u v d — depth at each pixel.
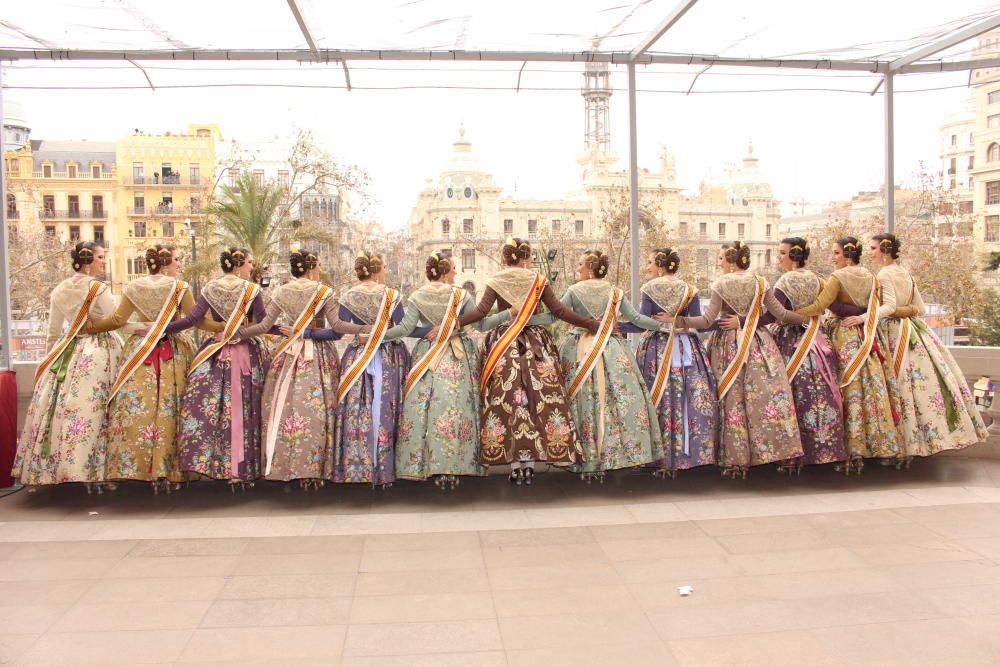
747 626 2.72
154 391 4.37
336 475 4.41
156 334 4.36
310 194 21.67
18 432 5.19
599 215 24.70
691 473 5.07
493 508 4.29
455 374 4.48
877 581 3.12
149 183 32.53
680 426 4.66
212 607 2.91
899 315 4.82
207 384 4.38
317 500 4.47
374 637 2.66
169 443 4.37
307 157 20.03
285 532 3.86
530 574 3.24
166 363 4.43
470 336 4.75
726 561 3.37
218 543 3.67
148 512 4.24
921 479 4.83
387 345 4.57
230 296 4.45
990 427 5.35
